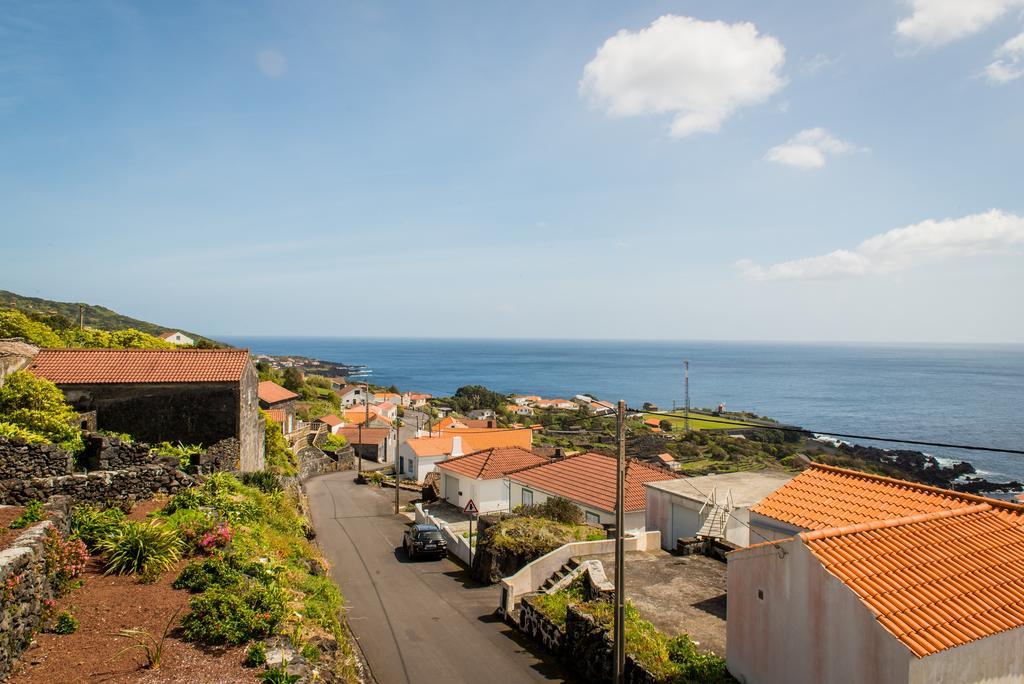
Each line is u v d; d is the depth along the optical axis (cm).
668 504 2352
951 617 1017
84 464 2169
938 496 1612
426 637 1739
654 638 1391
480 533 2731
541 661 1580
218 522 1827
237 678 1020
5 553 1111
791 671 1130
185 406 2930
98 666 1035
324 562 2167
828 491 1773
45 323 4672
